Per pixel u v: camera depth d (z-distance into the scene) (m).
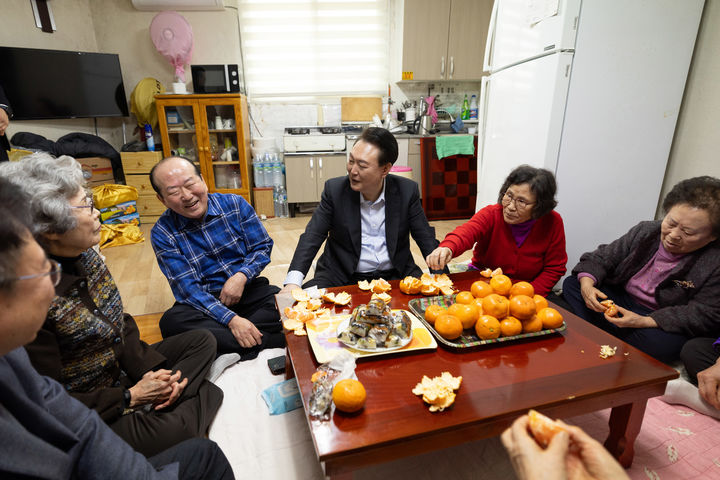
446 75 4.21
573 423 1.21
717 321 1.27
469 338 1.01
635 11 1.78
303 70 4.38
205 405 1.19
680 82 1.92
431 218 4.27
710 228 1.23
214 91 3.83
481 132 2.67
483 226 1.60
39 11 3.34
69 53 3.42
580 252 2.12
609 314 1.36
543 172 1.40
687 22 1.83
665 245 1.38
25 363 0.56
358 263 1.72
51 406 0.59
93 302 0.99
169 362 1.29
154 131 4.02
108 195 3.37
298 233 3.73
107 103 3.73
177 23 3.71
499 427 0.78
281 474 1.05
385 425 0.73
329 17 4.22
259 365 1.49
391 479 1.04
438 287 1.31
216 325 1.53
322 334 1.02
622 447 1.00
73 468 0.58
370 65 4.44
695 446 1.12
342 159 4.17
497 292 1.20
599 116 1.91
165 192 1.43
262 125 4.49
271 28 4.19
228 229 1.67
